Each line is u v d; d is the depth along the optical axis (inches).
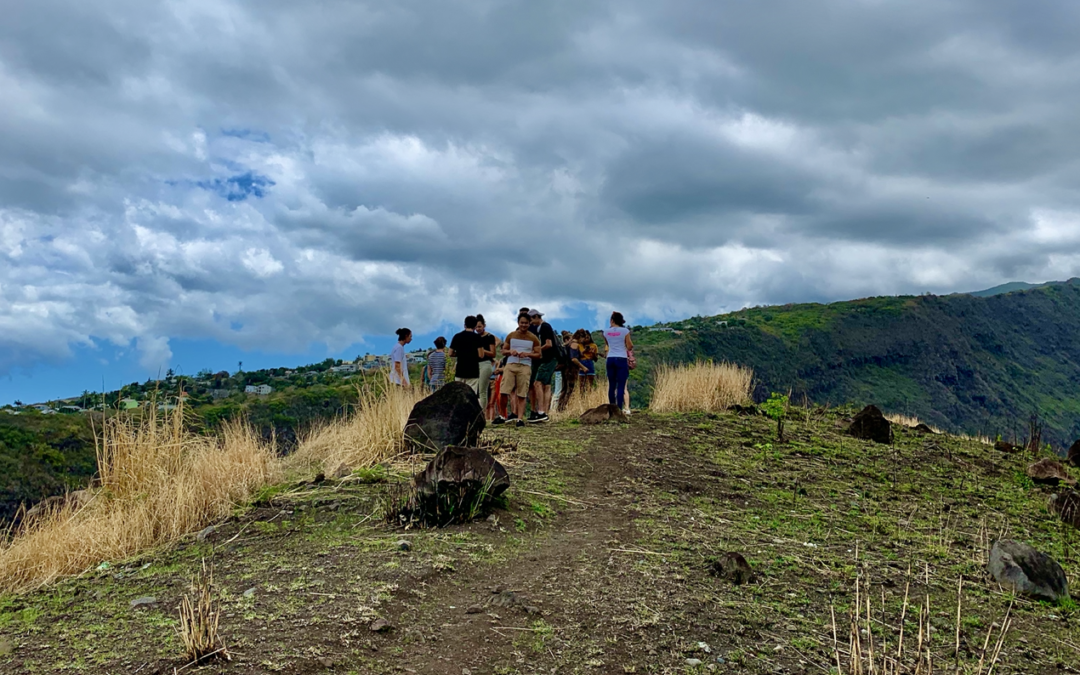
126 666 144.6
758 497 319.6
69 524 252.8
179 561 225.8
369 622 166.4
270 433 351.3
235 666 142.6
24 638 163.9
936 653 172.9
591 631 169.0
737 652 162.2
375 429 365.1
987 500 354.6
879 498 337.7
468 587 196.9
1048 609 211.5
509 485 289.7
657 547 234.4
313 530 248.7
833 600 200.5
